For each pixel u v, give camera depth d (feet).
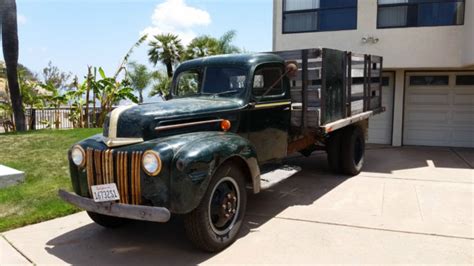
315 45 39.91
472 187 23.56
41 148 31.58
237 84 18.10
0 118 56.29
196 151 13.37
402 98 40.45
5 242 15.62
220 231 14.65
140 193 13.48
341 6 38.88
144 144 13.87
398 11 37.42
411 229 16.60
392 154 35.76
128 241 15.72
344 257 13.96
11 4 45.01
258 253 14.37
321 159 32.48
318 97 21.01
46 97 53.72
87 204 14.15
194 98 18.28
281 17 41.01
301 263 13.52
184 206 13.01
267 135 19.08
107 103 50.70
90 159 14.51
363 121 27.76
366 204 20.15
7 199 19.97
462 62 35.58
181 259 14.02
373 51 38.14
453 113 40.06
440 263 13.46
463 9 35.65
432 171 28.22
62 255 14.44
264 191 22.68
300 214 18.62
